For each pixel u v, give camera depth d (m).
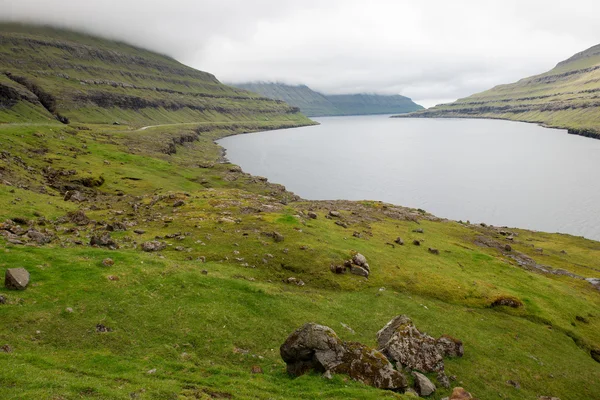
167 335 34.12
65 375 23.89
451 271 69.94
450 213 169.38
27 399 19.56
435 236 96.56
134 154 175.38
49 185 97.62
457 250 84.69
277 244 64.00
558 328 57.22
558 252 107.19
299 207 111.94
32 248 43.66
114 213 76.44
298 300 46.66
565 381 43.25
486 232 118.81
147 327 34.47
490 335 50.22
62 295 35.44
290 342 31.56
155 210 82.19
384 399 26.31
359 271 60.62
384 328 40.19
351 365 30.58
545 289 70.94
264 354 34.72
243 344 35.50
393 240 83.12
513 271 77.44
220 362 32.28
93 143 175.62
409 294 58.47
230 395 25.52
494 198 192.50
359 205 127.44
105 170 127.69
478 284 65.81
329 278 57.06
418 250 79.19
